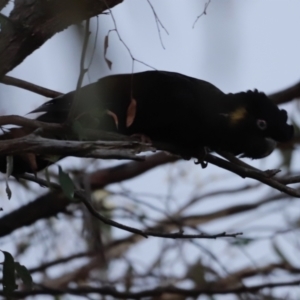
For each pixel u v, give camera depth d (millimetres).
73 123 6004
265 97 9859
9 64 5926
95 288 11633
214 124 9383
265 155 9875
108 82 8883
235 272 14523
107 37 4293
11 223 11469
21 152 5391
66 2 5426
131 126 9188
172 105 9125
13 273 6660
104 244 14312
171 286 12031
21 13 5801
